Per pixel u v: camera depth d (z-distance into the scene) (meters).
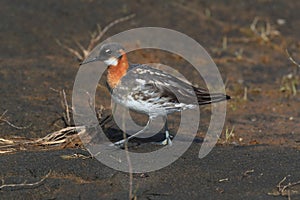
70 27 18.94
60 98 14.23
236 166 10.68
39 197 9.46
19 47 17.44
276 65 17.81
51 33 18.45
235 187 9.86
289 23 20.77
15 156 10.77
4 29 18.42
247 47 18.91
